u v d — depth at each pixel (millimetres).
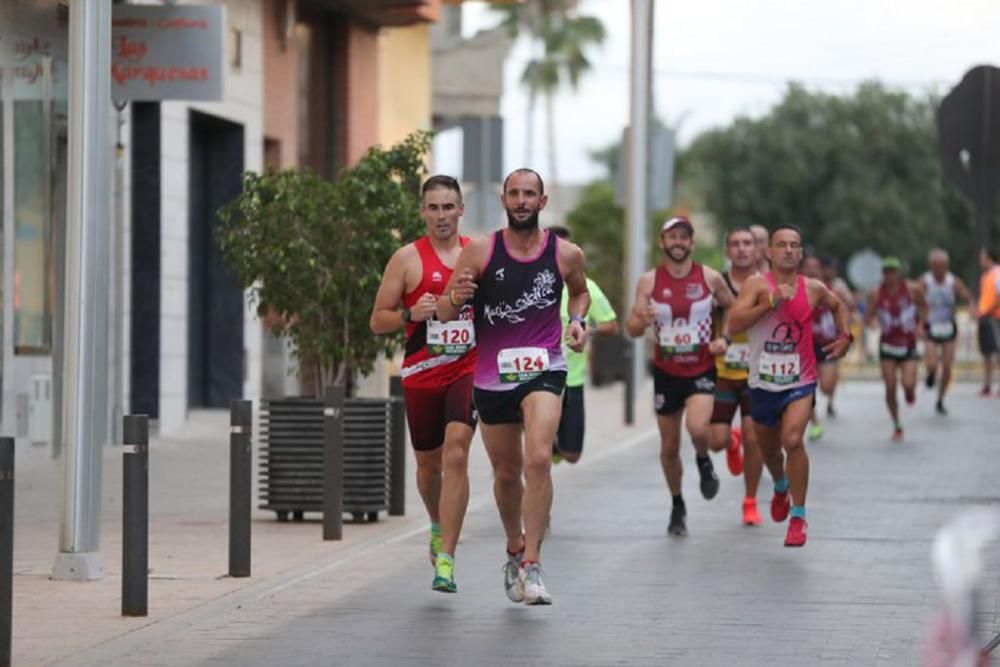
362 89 65375
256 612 22250
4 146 38688
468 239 24078
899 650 19625
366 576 25203
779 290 27922
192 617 21688
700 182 164625
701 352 29500
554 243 22062
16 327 39812
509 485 22531
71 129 24078
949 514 32406
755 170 159625
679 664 18891
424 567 26062
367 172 30969
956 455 45188
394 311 23562
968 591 10102
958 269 159125
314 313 31156
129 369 48750
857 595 23406
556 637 20500
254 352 56844
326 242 31062
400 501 32062
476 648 19812
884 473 40312
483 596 23531
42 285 41156
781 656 19312
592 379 84500
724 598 23203
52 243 41594
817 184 159500
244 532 24781
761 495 36031
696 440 29422
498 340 22016
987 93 27516
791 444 27938
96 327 24391
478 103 90000
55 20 41219
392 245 30969
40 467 40250
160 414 49438
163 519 31422
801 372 28188
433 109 89938
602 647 19844
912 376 50125
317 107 63062
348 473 31047
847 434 52375
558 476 40375
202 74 39000
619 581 24703
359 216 30828
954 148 27625
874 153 159125
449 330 23031
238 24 54281
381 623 21469
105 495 35031
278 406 30953
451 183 23656
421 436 23703
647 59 67688
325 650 19750
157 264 49188
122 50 39094
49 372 41625
